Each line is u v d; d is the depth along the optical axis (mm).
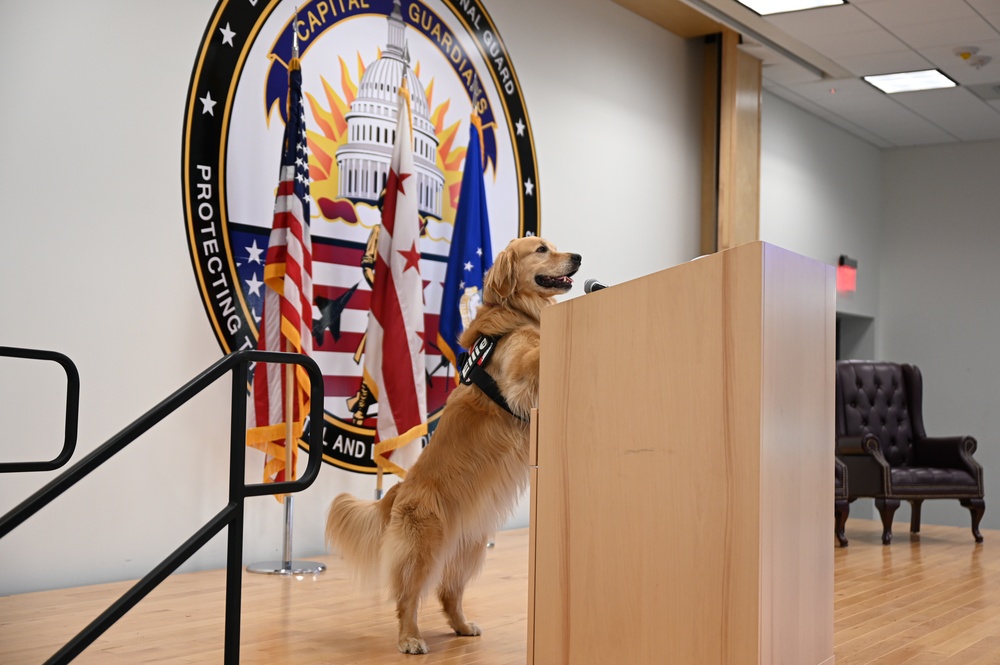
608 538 2295
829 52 8195
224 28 4922
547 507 2449
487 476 3293
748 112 8578
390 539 3246
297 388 4867
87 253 4348
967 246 11008
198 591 4211
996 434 10617
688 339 2158
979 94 9320
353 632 3508
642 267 7879
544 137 6949
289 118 4879
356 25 5609
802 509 2211
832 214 10648
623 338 2297
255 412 4828
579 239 7258
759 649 1976
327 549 5324
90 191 4371
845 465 6637
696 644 2088
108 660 3027
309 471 2350
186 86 4754
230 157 4938
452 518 3295
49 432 4195
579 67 7289
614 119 7625
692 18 7961
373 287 5246
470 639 3445
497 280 3449
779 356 2104
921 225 11312
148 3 4605
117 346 4438
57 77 4273
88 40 4383
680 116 8352
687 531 2123
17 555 4090
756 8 7168
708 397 2105
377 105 5715
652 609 2184
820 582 2314
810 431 2268
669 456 2176
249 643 3299
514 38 6711
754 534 1995
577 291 7180
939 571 5348
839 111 10102
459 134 6270
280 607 3932
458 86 6266
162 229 4633
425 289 5996
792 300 2178
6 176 4098
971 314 10914
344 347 5473
